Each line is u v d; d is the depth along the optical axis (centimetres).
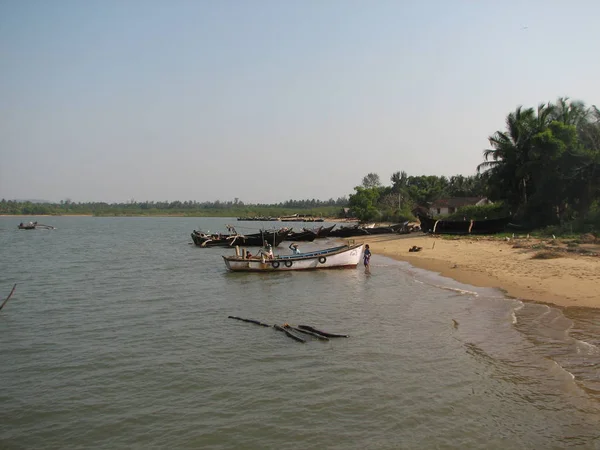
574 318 1605
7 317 1959
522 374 1152
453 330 1566
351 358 1335
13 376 1276
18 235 8562
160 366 1324
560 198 4612
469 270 2803
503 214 5675
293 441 894
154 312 2019
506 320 1634
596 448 824
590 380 1089
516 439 865
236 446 886
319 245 5712
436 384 1124
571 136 4450
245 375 1234
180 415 1021
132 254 4850
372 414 987
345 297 2253
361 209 10281
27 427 993
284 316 1895
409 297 2172
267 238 5281
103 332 1703
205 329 1711
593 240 3409
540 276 2350
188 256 4600
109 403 1094
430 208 9438
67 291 2581
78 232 9662
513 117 5362
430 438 881
